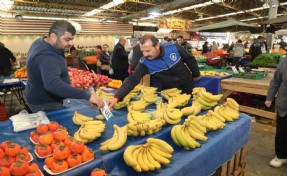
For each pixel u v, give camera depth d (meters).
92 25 15.02
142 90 2.50
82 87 3.12
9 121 1.71
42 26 12.90
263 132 3.76
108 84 3.35
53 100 2.09
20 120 1.65
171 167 1.31
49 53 1.73
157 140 1.40
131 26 16.86
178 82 2.53
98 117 1.81
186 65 2.69
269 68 5.58
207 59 6.59
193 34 16.06
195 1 9.94
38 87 1.95
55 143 1.20
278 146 2.68
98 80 3.33
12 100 5.97
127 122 1.74
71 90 1.64
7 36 12.05
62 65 1.88
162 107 1.91
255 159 2.91
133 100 2.35
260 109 4.36
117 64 5.78
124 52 5.77
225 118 1.97
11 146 1.07
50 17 13.08
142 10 13.42
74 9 11.83
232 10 14.11
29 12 11.58
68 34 1.73
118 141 1.33
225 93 4.46
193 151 1.51
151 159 1.26
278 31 5.72
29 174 0.94
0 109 4.11
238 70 5.02
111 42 16.14
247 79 4.41
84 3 10.50
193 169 1.42
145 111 2.00
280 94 2.50
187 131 1.62
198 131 1.66
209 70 5.50
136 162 1.17
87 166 1.10
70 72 4.04
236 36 17.61
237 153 2.05
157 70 2.44
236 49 7.47
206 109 2.16
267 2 9.46
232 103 2.19
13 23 12.00
